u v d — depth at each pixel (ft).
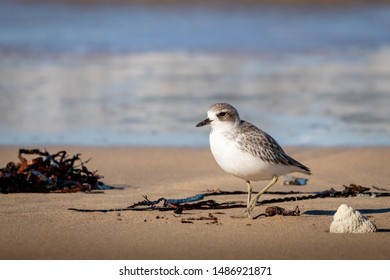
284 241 26.61
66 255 25.22
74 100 59.21
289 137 48.98
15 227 28.40
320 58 78.48
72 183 35.78
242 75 69.46
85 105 57.72
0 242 26.48
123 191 35.94
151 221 29.43
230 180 38.63
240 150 28.66
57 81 65.62
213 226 28.66
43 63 72.84
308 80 67.72
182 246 25.99
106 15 98.17
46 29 88.53
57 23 92.07
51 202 33.01
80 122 52.80
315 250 25.66
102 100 59.36
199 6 105.91
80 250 25.66
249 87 64.49
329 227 28.45
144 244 26.25
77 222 29.19
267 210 30.37
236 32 91.20
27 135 49.08
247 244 26.23
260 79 67.92
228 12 103.24
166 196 34.86
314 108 57.31
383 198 34.32
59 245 26.17
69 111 55.83
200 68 72.13
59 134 49.39
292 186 37.22
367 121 53.42
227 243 26.37
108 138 48.70
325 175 39.68
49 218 29.84
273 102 59.16
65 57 75.72
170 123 52.80
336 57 79.10
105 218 29.89
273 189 36.52
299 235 27.32
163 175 39.96
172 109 56.70
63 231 27.84
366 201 33.65
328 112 55.98
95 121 53.11
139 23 94.12
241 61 76.13
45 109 56.39
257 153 28.55
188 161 43.39
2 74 67.62
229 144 28.84
